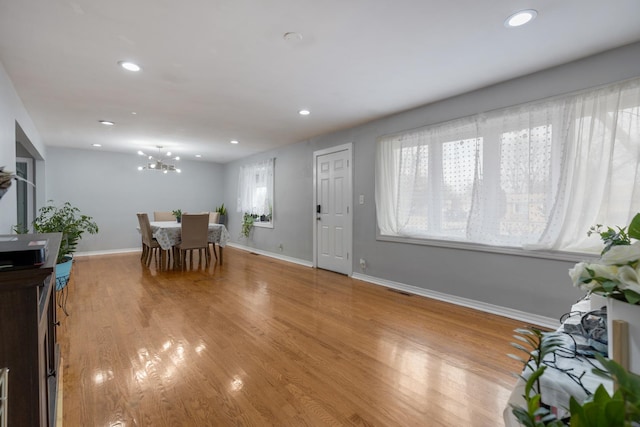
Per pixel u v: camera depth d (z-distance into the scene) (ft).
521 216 8.93
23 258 2.72
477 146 9.77
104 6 5.68
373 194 13.48
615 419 1.33
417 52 7.49
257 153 21.63
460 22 6.28
